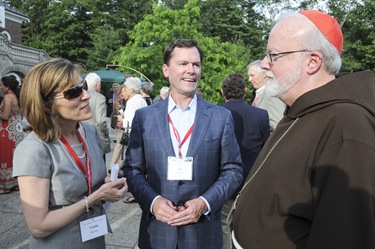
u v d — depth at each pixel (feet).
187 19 60.75
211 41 63.00
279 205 3.89
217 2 106.93
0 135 15.43
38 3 119.55
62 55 115.44
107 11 118.42
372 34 73.97
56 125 5.04
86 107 5.28
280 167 3.93
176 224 5.82
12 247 10.48
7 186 15.76
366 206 3.14
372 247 3.07
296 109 4.14
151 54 59.67
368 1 70.85
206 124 6.54
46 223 4.73
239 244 4.55
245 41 103.45
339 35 4.11
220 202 6.21
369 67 76.64
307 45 4.04
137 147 6.72
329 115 3.71
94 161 5.65
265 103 11.12
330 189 3.32
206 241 6.35
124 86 16.75
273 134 4.54
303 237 3.74
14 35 79.97
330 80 4.15
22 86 4.98
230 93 10.21
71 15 115.55
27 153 4.79
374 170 3.22
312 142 3.74
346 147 3.35
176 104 6.71
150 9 113.39
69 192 5.08
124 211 13.79
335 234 3.18
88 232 5.26
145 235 6.53
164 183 6.33
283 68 4.19
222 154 6.66
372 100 3.72
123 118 17.43
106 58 95.50
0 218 12.79
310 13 4.21
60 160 5.08
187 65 6.45
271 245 3.98
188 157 6.27
